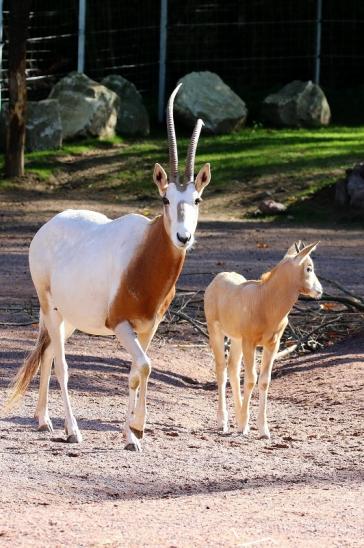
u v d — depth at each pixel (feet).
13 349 63.57
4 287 86.28
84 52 179.01
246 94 190.19
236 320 47.42
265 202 131.13
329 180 139.85
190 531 30.22
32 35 181.06
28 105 160.66
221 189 141.18
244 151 158.40
